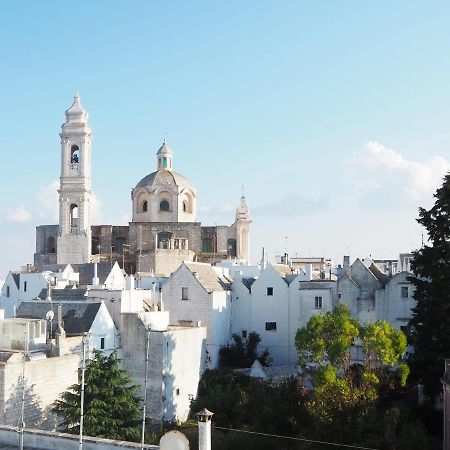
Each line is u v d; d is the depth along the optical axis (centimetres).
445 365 4144
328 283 7638
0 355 4925
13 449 2944
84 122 12800
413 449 4309
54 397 4912
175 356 6166
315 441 4528
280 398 5391
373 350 5075
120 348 6062
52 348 5231
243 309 8106
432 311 4950
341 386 4641
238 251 13300
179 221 13075
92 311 5847
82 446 2898
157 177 13275
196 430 5462
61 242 12512
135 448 2797
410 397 5216
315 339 5131
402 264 10519
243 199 14000
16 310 6081
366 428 4447
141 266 11569
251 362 7444
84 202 12600
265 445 4834
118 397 4888
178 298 7588
